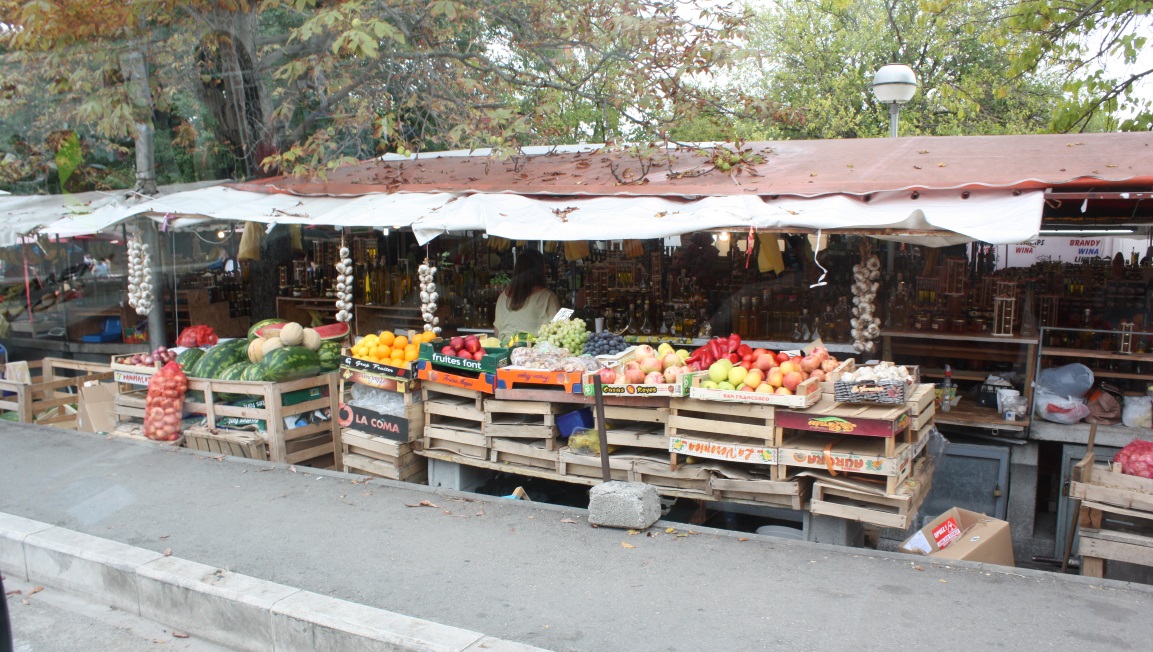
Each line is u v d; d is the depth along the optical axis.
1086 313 7.33
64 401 8.64
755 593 4.13
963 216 5.41
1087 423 6.46
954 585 4.18
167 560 4.69
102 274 12.86
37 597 4.89
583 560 4.61
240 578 4.40
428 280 6.86
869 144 7.87
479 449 6.09
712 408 5.23
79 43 9.05
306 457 6.94
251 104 9.93
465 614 3.98
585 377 5.55
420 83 9.71
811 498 5.05
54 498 5.88
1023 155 6.57
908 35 21.53
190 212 7.81
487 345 6.54
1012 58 13.23
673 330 8.27
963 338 6.95
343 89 9.62
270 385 6.63
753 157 7.42
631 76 8.37
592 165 8.15
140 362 7.66
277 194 8.41
